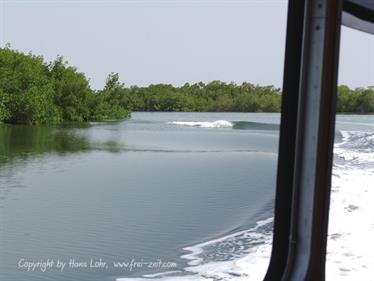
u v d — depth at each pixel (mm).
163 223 7992
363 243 6855
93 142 22469
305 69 2004
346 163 16172
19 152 17750
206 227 7816
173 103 71812
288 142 2088
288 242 2117
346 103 37000
